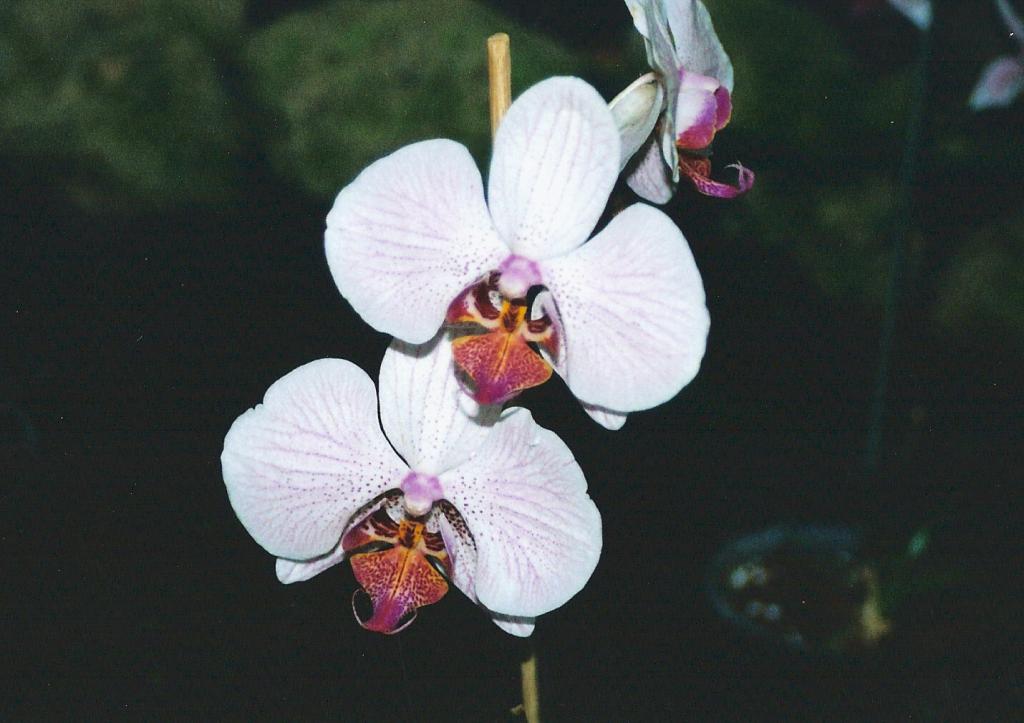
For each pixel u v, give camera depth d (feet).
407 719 3.05
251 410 2.45
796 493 3.55
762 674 3.14
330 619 3.20
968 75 3.99
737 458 3.67
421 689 3.09
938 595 3.20
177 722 3.06
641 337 2.40
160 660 3.14
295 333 3.89
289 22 4.13
